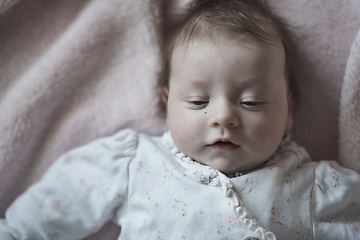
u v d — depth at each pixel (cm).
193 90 88
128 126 115
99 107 115
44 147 115
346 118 100
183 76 90
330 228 89
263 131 87
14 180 114
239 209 85
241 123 86
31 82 112
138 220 95
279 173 92
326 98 108
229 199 87
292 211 88
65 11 113
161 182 95
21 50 113
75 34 111
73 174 107
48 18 113
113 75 114
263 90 87
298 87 109
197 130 88
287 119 104
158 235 89
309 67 107
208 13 94
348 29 101
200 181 90
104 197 102
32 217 101
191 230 86
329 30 104
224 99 86
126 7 110
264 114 88
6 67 113
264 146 89
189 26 94
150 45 112
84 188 104
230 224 85
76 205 104
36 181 115
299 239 87
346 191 92
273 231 86
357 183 94
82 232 105
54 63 111
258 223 85
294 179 93
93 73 114
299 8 105
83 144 116
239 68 85
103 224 106
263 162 94
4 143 111
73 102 114
